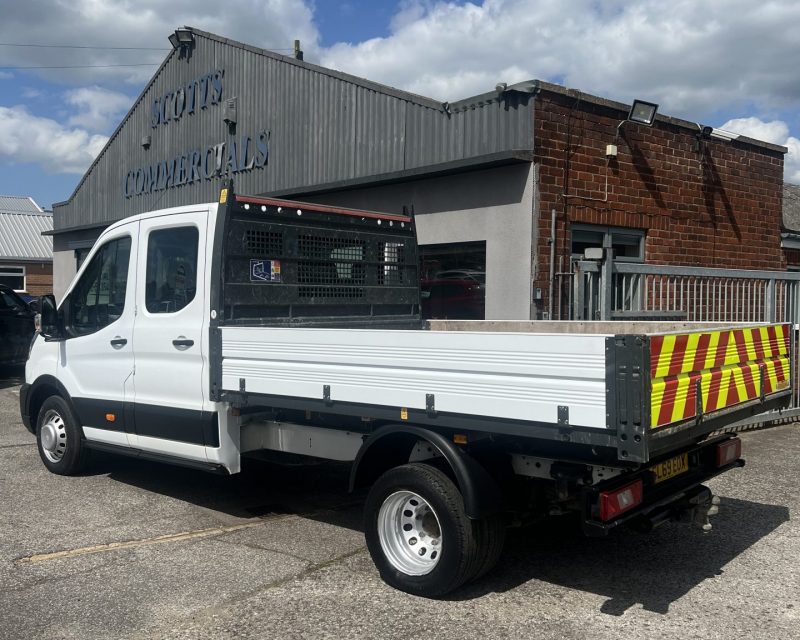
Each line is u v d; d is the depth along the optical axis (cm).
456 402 418
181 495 668
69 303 704
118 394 644
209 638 397
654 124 1074
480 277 1005
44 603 440
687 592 454
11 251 3759
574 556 517
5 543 542
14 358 1378
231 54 1442
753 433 914
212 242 568
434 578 436
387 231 711
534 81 923
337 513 619
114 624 413
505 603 439
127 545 539
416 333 434
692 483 467
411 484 445
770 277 953
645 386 361
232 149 1440
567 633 400
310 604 438
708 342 429
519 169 945
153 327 605
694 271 868
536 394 391
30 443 873
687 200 1129
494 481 432
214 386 552
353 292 672
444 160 1038
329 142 1230
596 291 816
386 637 396
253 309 585
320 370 484
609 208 1019
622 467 412
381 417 454
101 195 1853
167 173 1620
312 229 636
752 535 557
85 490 680
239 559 510
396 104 1112
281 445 571
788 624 411
